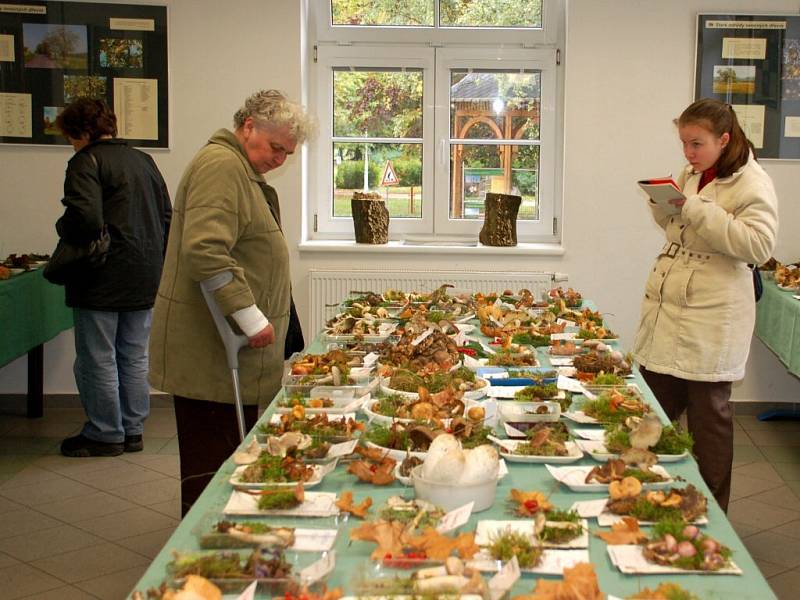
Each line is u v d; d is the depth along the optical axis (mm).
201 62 4699
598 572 1384
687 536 1425
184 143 4754
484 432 1966
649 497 1581
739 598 1295
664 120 4715
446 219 5094
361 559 1413
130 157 3920
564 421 2193
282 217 4836
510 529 1482
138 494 3756
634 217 4793
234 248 2494
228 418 2555
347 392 2320
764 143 4691
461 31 4945
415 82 5004
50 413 4895
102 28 4664
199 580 1244
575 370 2689
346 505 1580
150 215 3988
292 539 1450
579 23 4668
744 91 4664
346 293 4832
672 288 2781
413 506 1572
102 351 4062
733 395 4914
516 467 1855
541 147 5012
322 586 1290
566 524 1493
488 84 4992
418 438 1878
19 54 4660
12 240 4793
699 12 4633
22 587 2922
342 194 5102
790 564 3109
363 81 5004
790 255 4762
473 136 5043
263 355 2555
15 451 4277
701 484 1741
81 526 3424
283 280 2602
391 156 5066
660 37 4660
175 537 1488
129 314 4145
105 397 4121
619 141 4742
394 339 3039
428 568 1311
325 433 1974
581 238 4809
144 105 4719
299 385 2359
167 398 4992
